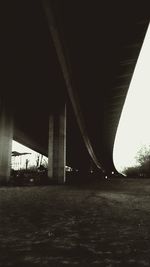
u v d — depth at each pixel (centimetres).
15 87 2798
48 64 2344
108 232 421
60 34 1881
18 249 324
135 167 8800
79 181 3167
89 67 2602
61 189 1744
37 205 832
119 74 2886
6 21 1750
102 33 2084
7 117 2658
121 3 1781
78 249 322
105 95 3503
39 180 2669
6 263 270
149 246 335
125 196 1192
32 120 4388
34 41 1992
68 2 1683
